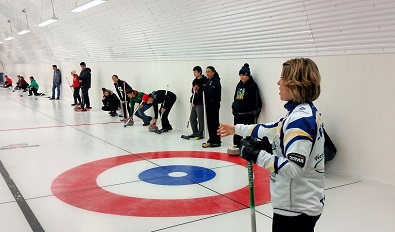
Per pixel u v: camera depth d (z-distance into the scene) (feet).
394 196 15.65
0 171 19.26
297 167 5.84
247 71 22.66
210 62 27.96
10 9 59.06
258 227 12.32
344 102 18.48
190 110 30.76
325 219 13.07
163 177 18.20
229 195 15.58
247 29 22.99
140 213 13.58
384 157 16.94
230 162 21.21
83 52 51.06
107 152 23.73
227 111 26.58
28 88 73.77
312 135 6.01
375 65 17.01
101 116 41.68
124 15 34.04
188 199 15.10
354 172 18.29
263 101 23.30
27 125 34.88
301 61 6.34
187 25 27.61
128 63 40.93
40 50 67.41
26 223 12.67
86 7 31.35
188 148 24.98
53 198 15.21
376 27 16.22
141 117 34.50
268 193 15.81
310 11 18.49
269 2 20.33
